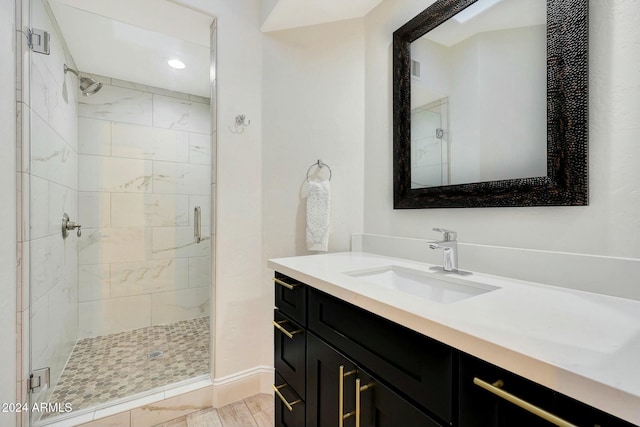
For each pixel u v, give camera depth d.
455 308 0.64
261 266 1.66
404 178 1.33
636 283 0.70
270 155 1.66
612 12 0.76
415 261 1.24
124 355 1.97
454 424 0.54
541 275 0.87
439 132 1.20
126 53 1.95
